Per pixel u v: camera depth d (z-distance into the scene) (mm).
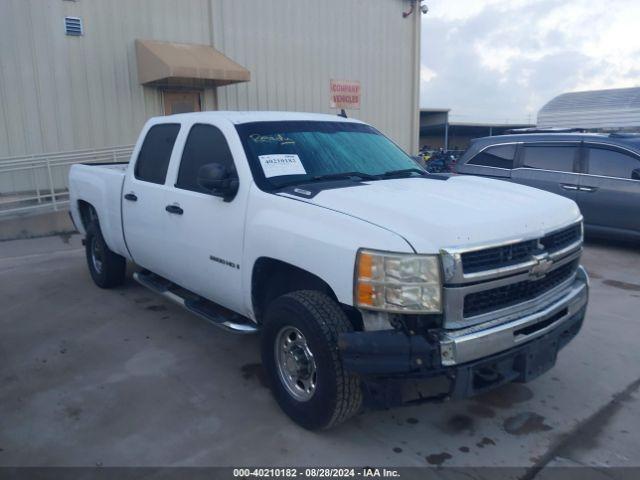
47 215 9477
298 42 14844
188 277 4711
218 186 3943
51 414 3807
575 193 8727
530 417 3797
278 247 3590
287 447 3420
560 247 3580
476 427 3672
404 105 17844
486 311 3174
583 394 4109
